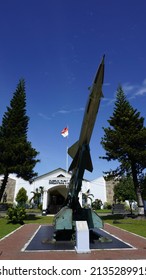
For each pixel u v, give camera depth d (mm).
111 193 45312
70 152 12453
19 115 26719
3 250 9266
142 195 23531
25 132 26828
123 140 22625
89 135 11141
